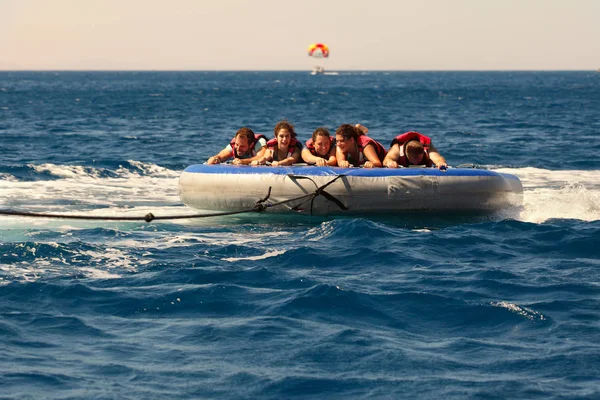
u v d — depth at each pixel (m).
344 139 15.14
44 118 49.66
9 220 14.06
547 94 103.81
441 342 8.05
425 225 14.28
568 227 13.60
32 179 19.52
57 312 8.84
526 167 23.39
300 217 14.54
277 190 14.33
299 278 10.31
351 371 7.24
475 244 12.52
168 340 8.01
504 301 9.34
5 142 31.41
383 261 11.41
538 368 7.30
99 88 134.00
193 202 15.12
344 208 14.35
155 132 38.25
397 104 75.25
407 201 14.41
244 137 15.65
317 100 85.75
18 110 60.12
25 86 146.25
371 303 9.27
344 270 10.95
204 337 8.09
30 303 9.12
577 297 9.51
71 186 18.52
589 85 157.62
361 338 8.09
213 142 32.81
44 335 8.12
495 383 6.96
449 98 91.12
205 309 9.03
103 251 11.75
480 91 118.88
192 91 118.31
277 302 9.26
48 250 11.56
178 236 13.12
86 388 6.82
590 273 10.75
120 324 8.52
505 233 13.24
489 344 7.97
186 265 10.93
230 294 9.55
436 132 38.59
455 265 11.23
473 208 14.78
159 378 7.05
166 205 16.14
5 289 9.53
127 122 46.19
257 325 8.45
